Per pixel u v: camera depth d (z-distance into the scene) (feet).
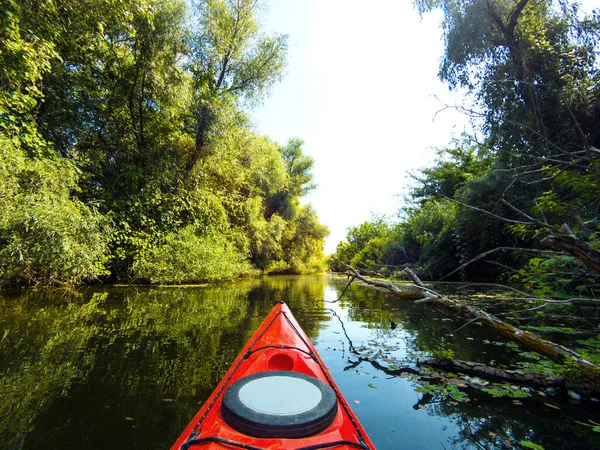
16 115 20.80
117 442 5.75
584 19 24.22
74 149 30.66
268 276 63.26
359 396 7.72
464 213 32.19
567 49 24.00
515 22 23.29
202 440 3.92
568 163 10.14
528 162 23.26
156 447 5.62
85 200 29.27
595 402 7.45
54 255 20.11
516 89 23.09
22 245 18.29
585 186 14.01
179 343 11.77
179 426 6.31
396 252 53.72
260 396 4.45
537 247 21.89
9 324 13.76
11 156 18.02
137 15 28.30
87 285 26.91
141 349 11.03
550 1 24.53
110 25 28.37
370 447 4.24
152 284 29.89
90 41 27.53
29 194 19.21
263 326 8.89
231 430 4.00
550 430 6.28
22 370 9.04
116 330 13.41
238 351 10.89
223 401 4.32
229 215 49.93
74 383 8.25
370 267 60.39
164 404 7.19
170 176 35.22
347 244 92.73
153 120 34.91
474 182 30.30
